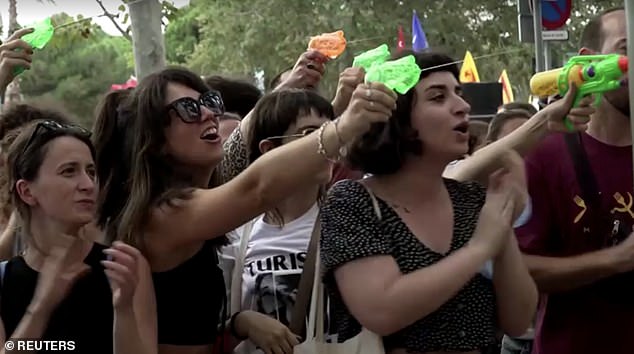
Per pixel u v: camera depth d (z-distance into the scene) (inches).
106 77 1104.2
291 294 112.2
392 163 92.0
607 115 107.6
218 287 105.0
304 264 104.8
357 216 90.4
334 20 646.5
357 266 87.4
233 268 117.0
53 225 98.3
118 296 88.3
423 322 89.0
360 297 86.2
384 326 85.3
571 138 110.0
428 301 84.1
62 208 97.6
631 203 106.8
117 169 103.9
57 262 97.1
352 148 92.9
